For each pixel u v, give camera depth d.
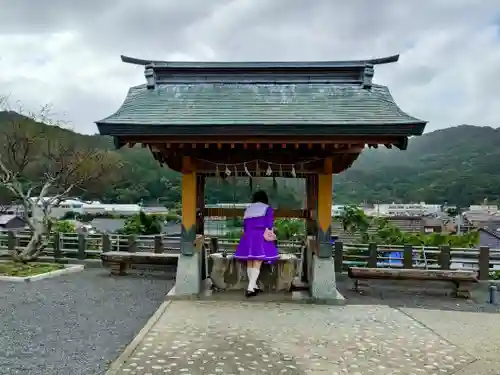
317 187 8.91
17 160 13.75
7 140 13.72
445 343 6.18
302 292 9.17
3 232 14.97
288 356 5.50
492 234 21.11
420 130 7.47
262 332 6.47
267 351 5.66
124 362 5.21
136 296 9.20
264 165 8.76
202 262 9.76
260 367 5.12
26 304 8.36
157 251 13.06
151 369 5.00
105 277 11.52
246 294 8.75
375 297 9.63
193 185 8.91
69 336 6.38
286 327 6.78
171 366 5.10
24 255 12.97
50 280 11.01
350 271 10.04
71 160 14.48
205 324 6.84
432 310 8.42
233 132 7.64
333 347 5.88
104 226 26.39
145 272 12.23
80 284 10.50
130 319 7.36
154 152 8.72
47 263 13.12
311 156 8.70
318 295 8.63
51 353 5.64
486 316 7.98
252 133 7.62
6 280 10.77
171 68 9.20
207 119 7.93
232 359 5.35
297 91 8.98
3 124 13.63
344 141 7.76
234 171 8.81
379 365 5.27
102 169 15.17
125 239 13.74
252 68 9.13
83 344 6.02
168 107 8.45
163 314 7.46
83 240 13.60
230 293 9.04
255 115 8.07
